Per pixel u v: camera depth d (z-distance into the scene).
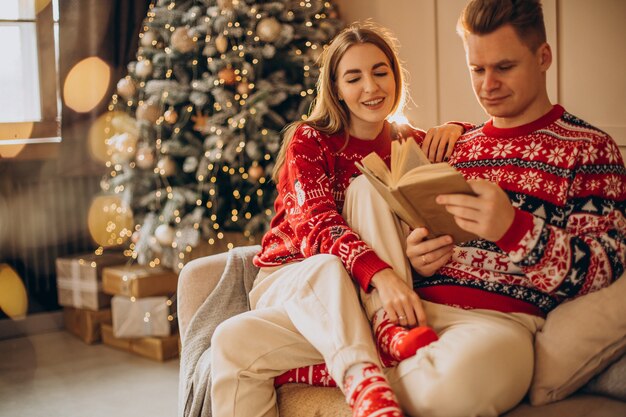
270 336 1.54
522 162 1.58
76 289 3.74
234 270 1.92
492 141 1.65
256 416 1.53
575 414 1.36
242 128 3.33
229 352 1.54
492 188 1.36
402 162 1.45
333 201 1.75
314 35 3.51
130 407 2.81
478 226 1.36
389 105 1.84
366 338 1.42
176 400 2.87
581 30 2.64
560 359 1.40
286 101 3.51
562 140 1.55
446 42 3.34
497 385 1.33
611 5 2.54
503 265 1.53
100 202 3.98
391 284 1.49
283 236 1.86
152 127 3.48
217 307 1.88
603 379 1.42
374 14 3.75
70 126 3.84
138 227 3.62
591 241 1.43
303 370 1.59
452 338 1.39
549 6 2.72
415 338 1.39
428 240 1.49
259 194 3.36
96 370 3.26
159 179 3.53
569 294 1.44
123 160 3.56
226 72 3.30
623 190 1.51
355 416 1.33
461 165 1.68
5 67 3.79
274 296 1.64
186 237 3.27
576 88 2.68
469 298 1.54
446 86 3.37
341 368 1.38
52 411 2.81
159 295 3.43
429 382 1.33
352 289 1.51
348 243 1.56
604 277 1.42
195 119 3.48
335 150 1.88
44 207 3.87
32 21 3.82
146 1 3.89
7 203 3.77
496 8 1.52
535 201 1.54
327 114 1.92
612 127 2.57
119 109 3.79
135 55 3.90
